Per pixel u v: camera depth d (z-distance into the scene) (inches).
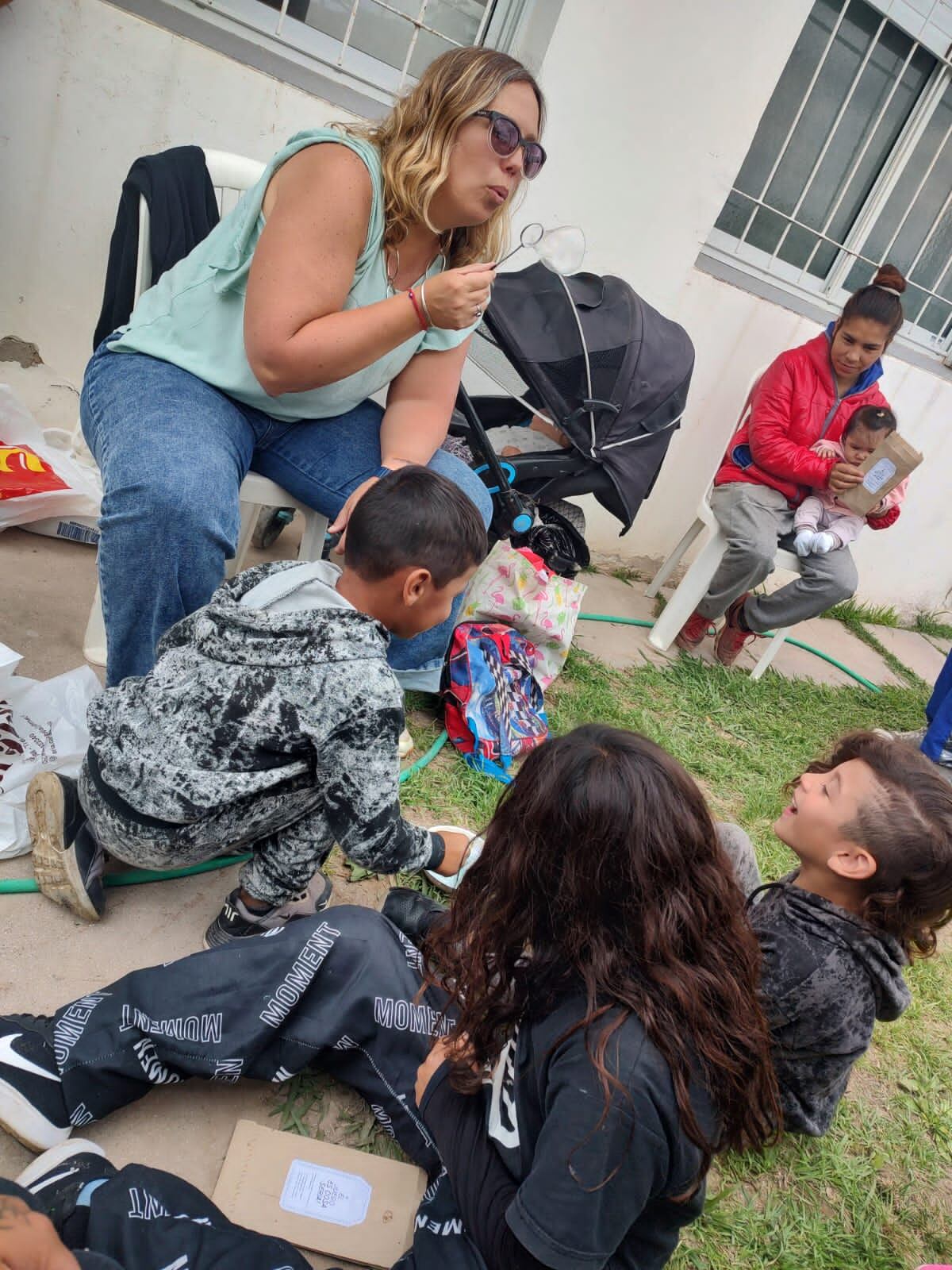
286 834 64.2
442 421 90.1
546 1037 45.5
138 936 67.7
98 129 113.7
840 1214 69.8
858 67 164.6
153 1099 59.0
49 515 107.0
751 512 147.6
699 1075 43.8
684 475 179.6
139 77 112.5
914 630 241.0
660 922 43.3
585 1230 41.9
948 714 133.8
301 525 140.6
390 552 58.8
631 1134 41.4
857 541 218.2
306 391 76.9
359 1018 59.4
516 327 106.5
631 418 111.7
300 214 71.2
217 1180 55.7
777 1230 66.1
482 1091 51.4
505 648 106.8
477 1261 48.1
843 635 211.8
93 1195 46.1
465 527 60.2
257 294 72.0
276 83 119.6
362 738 58.3
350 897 77.6
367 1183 56.4
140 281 95.3
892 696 178.5
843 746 66.6
